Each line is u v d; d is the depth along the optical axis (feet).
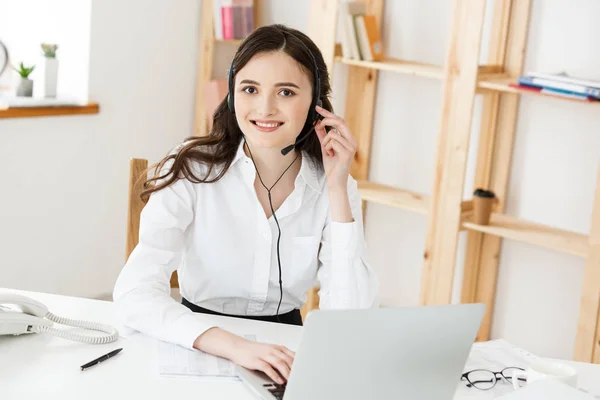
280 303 6.84
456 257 10.88
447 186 10.66
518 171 11.35
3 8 12.36
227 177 6.61
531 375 5.24
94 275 12.85
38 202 11.80
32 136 11.50
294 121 6.15
